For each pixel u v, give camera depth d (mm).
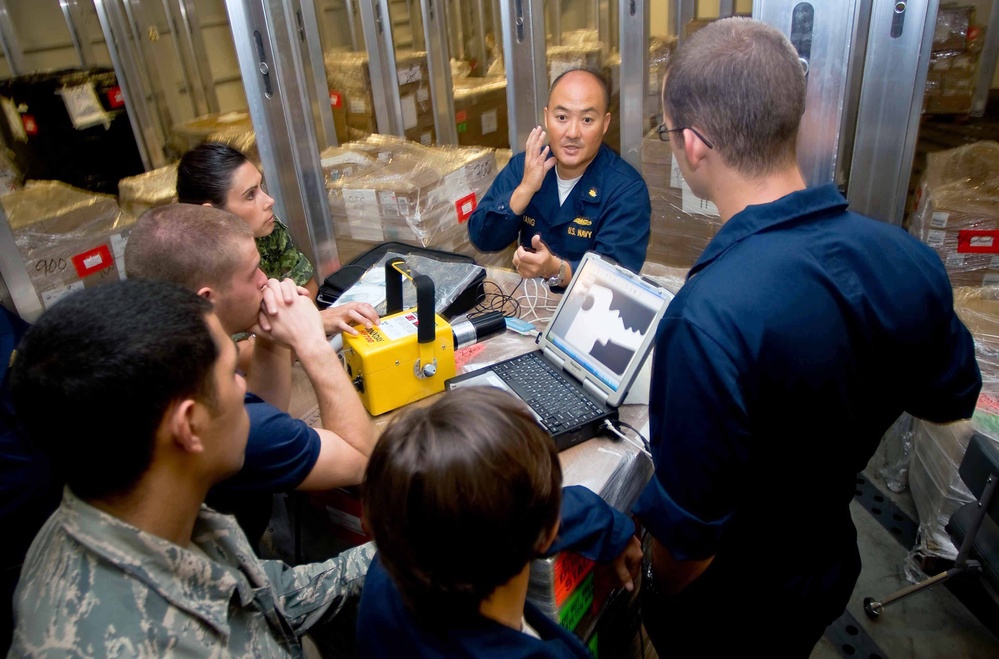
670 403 815
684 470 827
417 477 543
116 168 2605
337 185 2105
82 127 2453
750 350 749
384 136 2529
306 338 1146
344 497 1206
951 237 2061
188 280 1070
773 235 785
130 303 631
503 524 545
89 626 595
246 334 1501
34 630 599
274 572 986
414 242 2041
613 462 1109
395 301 1387
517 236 2105
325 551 1379
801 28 1469
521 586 638
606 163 1888
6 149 2303
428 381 1297
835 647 1654
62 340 595
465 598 584
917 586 1658
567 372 1296
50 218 1671
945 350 866
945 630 1672
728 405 764
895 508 2043
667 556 968
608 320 1243
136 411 599
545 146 1977
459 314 1646
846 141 2189
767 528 942
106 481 625
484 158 2283
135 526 648
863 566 1871
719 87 775
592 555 946
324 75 2656
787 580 974
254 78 1732
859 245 780
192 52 3217
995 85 4223
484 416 575
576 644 712
